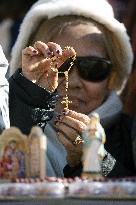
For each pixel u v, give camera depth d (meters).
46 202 3.10
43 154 3.13
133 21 6.07
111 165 4.28
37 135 3.13
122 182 3.03
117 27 5.18
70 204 3.10
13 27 7.26
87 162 3.26
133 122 5.25
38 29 5.17
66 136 4.21
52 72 4.20
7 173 3.20
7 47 7.19
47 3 5.16
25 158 3.18
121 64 5.39
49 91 4.12
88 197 3.03
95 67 5.02
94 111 5.12
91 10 5.11
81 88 5.00
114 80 5.47
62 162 4.73
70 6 5.09
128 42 5.29
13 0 7.29
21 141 3.19
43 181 3.06
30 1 7.34
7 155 3.21
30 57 4.18
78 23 5.11
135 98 5.72
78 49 5.04
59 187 3.03
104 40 5.17
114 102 5.28
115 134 5.22
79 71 4.97
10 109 4.06
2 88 3.98
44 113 4.05
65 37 5.07
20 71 4.19
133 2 6.12
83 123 4.21
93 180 3.08
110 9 5.25
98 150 3.27
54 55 4.25
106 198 3.05
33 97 4.04
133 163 5.13
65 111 4.27
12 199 3.05
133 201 3.09
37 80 4.19
